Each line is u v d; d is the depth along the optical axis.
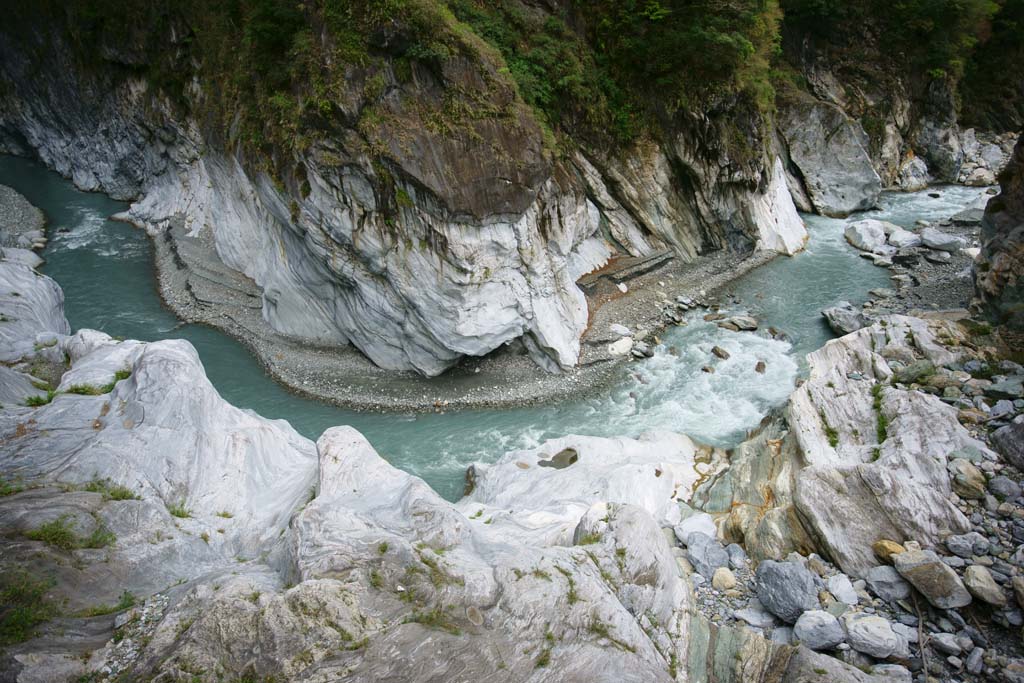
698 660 10.96
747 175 31.81
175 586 10.79
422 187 21.44
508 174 22.61
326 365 25.14
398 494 12.99
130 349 17.67
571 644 9.58
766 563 13.08
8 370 16.48
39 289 22.09
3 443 13.62
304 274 25.34
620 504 13.11
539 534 13.30
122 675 8.67
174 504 13.18
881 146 43.12
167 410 14.82
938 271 30.28
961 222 35.44
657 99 30.95
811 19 42.50
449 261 22.25
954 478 14.41
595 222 31.09
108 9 34.53
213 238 33.47
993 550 12.81
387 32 21.02
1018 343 19.22
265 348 25.98
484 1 27.98
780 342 26.14
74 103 40.19
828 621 11.60
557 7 29.25
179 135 35.16
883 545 13.09
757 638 11.19
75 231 36.72
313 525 10.77
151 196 38.62
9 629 9.07
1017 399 16.80
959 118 46.56
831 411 17.94
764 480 16.80
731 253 33.59
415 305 23.08
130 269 32.41
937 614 12.11
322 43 21.48
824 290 29.88
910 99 43.75
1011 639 11.47
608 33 30.11
